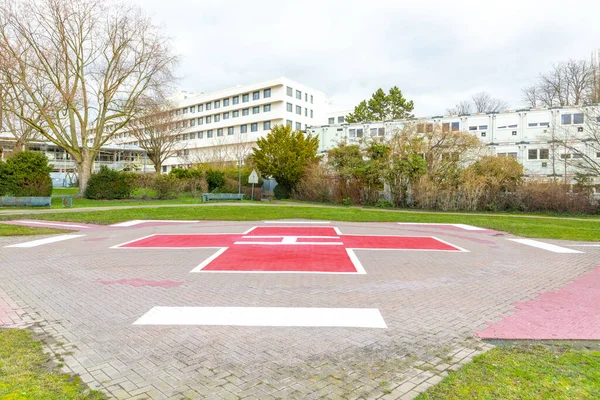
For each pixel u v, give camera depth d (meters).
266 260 9.33
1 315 5.35
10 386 3.36
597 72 36.03
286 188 35.84
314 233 14.48
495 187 25.83
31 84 27.61
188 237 13.34
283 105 60.69
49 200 24.17
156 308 5.64
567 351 4.23
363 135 34.53
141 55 29.59
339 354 4.11
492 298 6.28
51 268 8.43
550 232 15.20
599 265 9.11
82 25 28.19
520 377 3.58
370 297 6.25
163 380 3.53
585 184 25.16
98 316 5.31
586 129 29.44
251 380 3.54
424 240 13.05
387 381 3.54
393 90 52.03
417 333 4.73
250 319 5.18
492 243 12.61
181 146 68.62
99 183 29.86
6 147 42.97
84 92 30.02
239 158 49.81
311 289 6.71
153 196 31.92
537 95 47.00
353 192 30.03
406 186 27.89
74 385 3.42
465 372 3.69
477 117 34.53
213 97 69.06
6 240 12.69
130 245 11.62
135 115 31.89
